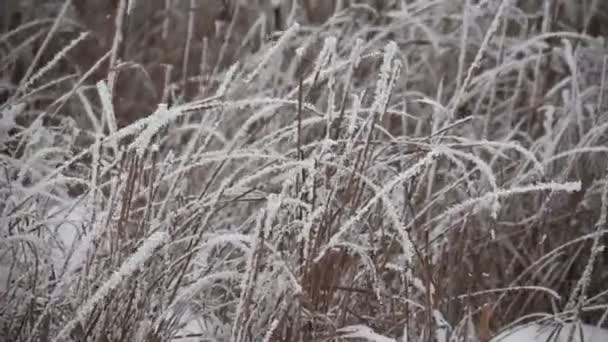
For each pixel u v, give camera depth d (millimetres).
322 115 2703
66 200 2805
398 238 2680
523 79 3500
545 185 2561
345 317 2613
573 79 3188
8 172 2715
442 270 2750
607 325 3031
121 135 2510
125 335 2512
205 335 2611
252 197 2750
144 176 2713
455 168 3176
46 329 2492
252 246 2459
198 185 2977
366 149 2578
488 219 2998
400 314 2680
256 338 2547
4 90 3473
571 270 3061
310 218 2508
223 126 3234
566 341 2875
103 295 2410
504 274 2992
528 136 3227
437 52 3441
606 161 3160
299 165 2551
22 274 2574
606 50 3506
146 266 2549
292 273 2518
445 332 2693
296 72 3438
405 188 2719
